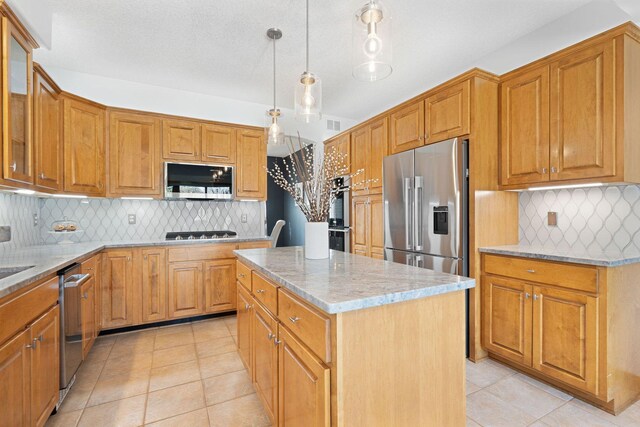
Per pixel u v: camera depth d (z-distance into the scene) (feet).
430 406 4.14
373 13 5.35
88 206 11.25
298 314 4.26
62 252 7.97
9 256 7.27
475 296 8.16
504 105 8.34
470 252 8.21
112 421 5.92
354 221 12.96
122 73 11.37
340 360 3.53
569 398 6.56
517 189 8.23
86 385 7.14
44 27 7.22
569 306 6.41
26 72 6.40
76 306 7.00
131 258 10.19
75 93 11.26
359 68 5.69
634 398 6.47
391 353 3.85
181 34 8.92
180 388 7.04
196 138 12.13
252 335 6.36
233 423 5.89
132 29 8.65
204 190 12.13
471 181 8.18
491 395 6.66
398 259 10.25
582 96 6.78
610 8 7.32
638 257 6.24
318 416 3.69
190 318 11.29
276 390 5.01
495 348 7.84
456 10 7.86
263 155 13.41
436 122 9.12
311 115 7.56
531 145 7.73
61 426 5.77
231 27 8.60
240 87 12.61
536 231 8.74
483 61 10.21
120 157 10.96
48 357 5.60
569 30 8.05
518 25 8.50
